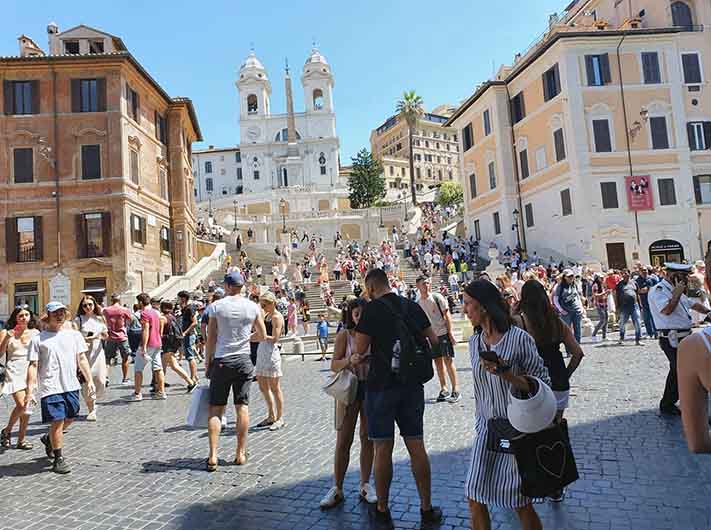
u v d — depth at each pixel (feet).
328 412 28.45
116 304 43.62
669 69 107.34
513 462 10.73
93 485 18.89
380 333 14.60
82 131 92.17
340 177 338.13
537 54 111.65
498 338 11.15
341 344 17.04
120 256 90.99
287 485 17.79
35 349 21.01
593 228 102.47
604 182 103.91
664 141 105.81
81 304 30.42
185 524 15.12
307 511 15.61
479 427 11.35
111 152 92.32
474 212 140.77
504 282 40.70
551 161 111.75
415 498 16.06
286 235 156.66
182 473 19.57
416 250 120.67
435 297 29.40
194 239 130.00
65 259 90.84
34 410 34.86
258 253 144.97
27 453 23.84
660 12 113.39
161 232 108.17
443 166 395.96
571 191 105.60
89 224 91.81
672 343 23.34
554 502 15.12
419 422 14.55
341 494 16.20
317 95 326.44
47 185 91.71
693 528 13.16
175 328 37.93
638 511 14.26
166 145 114.32
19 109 92.89
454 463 18.89
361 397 16.43
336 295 97.50
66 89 92.99
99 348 30.48
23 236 91.35
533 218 119.34
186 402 34.14
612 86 106.11
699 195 105.70
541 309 15.79
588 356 41.88
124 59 92.73
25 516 16.37
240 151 316.19
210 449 19.84
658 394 27.53
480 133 135.64
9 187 91.25
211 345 20.38
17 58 90.63
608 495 15.39
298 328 80.79
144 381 45.39
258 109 320.09
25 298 90.63
